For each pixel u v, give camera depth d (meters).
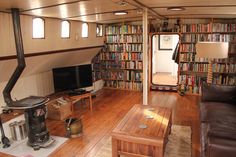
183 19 6.05
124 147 2.83
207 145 1.98
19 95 4.24
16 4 2.58
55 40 4.33
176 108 5.08
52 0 2.44
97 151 3.25
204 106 3.66
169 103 5.47
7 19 3.18
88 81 5.38
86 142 3.53
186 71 6.25
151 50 6.53
